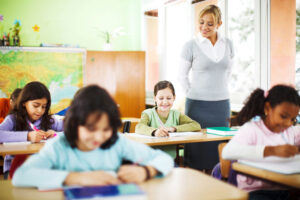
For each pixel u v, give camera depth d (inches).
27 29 213.5
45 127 86.0
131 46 242.4
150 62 238.5
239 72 160.2
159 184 40.5
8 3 207.9
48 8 218.4
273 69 142.9
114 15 236.8
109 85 221.5
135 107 221.9
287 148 50.7
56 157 43.4
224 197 35.9
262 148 52.4
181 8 203.8
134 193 33.7
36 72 206.5
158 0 221.1
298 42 130.2
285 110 54.4
